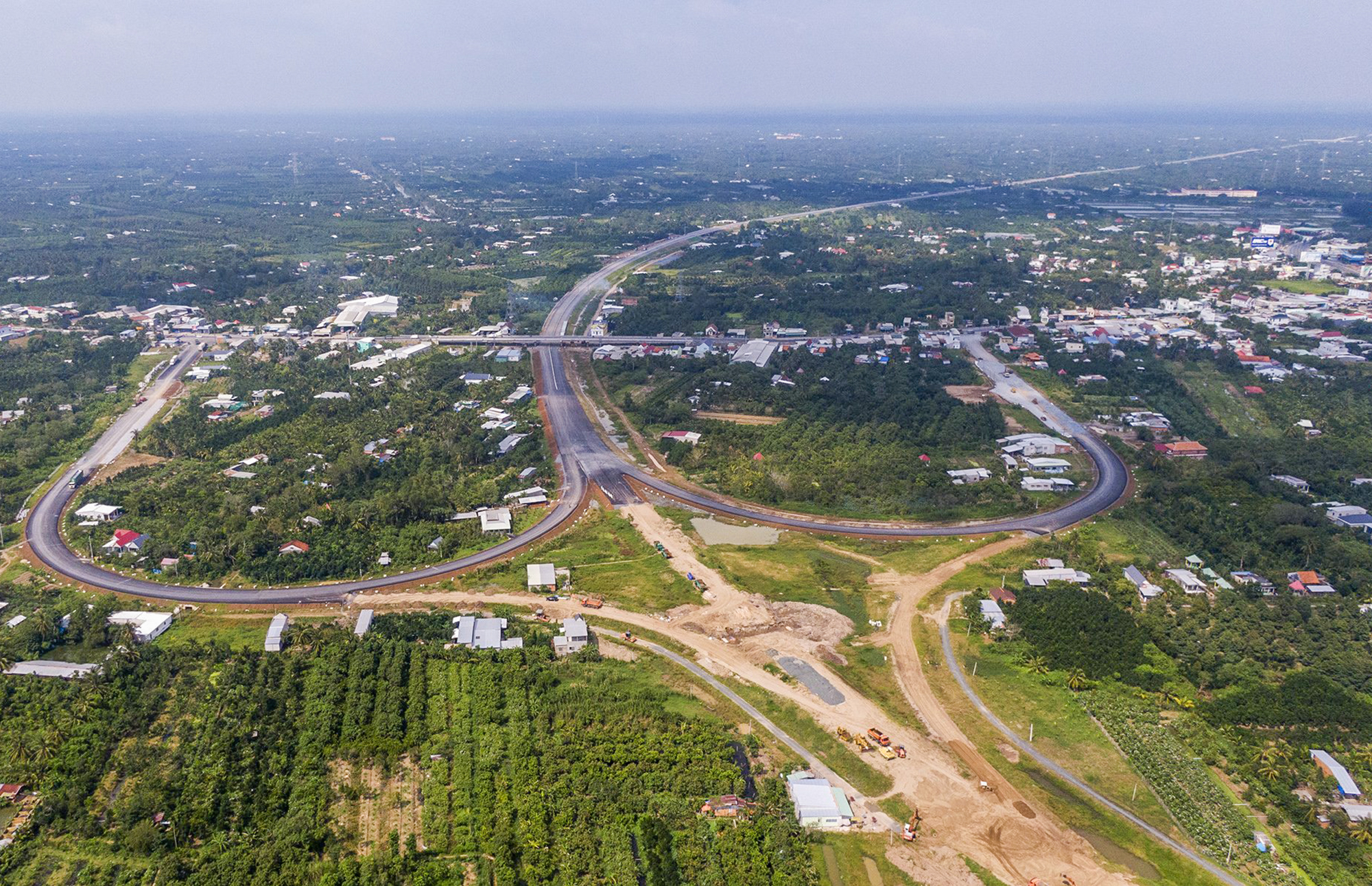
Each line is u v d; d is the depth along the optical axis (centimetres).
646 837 13050
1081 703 16412
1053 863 12975
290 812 13462
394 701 15662
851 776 14600
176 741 15000
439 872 12356
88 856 12775
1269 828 13650
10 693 16138
